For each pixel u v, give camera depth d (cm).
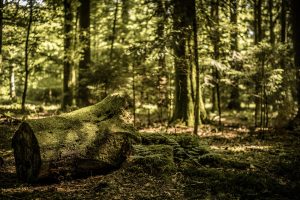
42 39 1808
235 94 2538
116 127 840
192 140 982
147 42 1370
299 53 1844
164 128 1519
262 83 1416
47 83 3253
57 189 720
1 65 1625
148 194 691
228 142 1241
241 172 839
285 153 1042
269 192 690
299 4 1858
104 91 1714
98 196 677
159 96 1761
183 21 1331
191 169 827
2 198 659
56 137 748
